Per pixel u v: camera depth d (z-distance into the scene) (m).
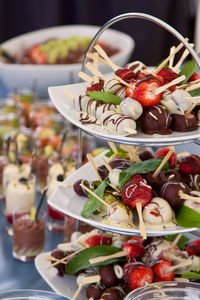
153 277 1.05
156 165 0.97
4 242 1.54
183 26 3.45
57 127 2.07
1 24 3.49
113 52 2.85
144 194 0.92
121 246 1.13
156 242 1.08
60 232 1.60
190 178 1.05
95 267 1.09
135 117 0.90
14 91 2.60
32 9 3.47
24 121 2.37
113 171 1.00
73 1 3.50
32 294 0.95
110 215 0.95
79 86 1.10
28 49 2.93
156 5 3.40
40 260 1.21
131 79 0.98
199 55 1.01
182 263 1.05
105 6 3.48
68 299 0.94
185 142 0.89
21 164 1.80
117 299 1.02
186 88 0.96
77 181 1.06
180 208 0.97
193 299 0.90
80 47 2.82
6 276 1.32
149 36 3.48
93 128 0.90
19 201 1.61
